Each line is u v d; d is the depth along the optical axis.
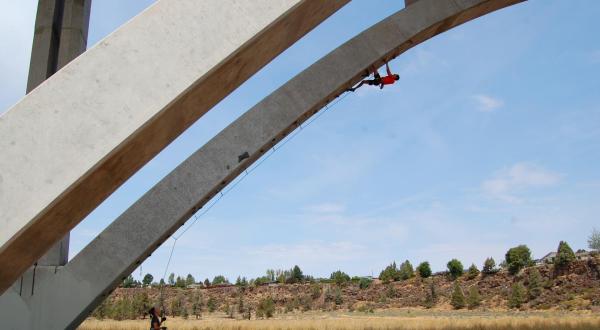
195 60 4.69
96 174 5.17
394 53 14.35
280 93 13.27
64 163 4.44
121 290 83.56
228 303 77.38
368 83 14.12
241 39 4.77
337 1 6.21
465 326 26.38
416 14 13.91
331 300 75.31
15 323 11.05
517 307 57.03
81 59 4.58
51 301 11.49
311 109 13.62
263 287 83.00
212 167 12.92
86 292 11.73
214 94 5.71
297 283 86.06
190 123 5.97
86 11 13.31
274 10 4.87
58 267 11.73
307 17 5.95
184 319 63.69
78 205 5.55
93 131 4.51
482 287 67.31
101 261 11.99
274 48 5.93
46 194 4.39
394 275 79.75
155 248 13.85
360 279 83.56
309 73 13.34
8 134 4.41
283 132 13.95
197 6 4.77
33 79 12.03
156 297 79.44
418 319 44.03
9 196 4.34
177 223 13.55
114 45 4.62
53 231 5.63
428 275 77.12
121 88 4.58
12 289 11.25
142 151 5.59
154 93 4.61
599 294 52.44
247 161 13.30
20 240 5.09
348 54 13.44
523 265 67.12
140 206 12.55
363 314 61.06
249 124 13.16
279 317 60.66
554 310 52.16
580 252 68.25
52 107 4.50
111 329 29.66
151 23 4.69
